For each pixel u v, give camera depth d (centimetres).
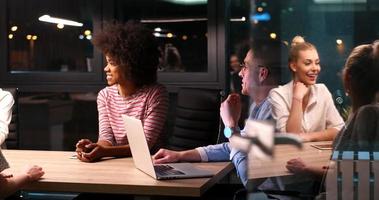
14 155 251
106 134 263
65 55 439
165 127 267
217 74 409
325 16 182
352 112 151
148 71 265
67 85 438
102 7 429
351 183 146
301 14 191
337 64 155
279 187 146
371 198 143
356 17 170
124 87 264
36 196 327
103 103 271
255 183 147
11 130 296
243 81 160
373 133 148
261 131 127
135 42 259
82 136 443
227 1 399
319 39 164
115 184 185
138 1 427
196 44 416
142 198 189
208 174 196
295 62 153
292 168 145
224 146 226
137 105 262
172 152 224
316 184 147
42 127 450
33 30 443
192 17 416
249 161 143
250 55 159
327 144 148
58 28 439
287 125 143
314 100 149
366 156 146
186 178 192
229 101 199
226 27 403
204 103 273
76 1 434
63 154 252
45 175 202
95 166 219
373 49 153
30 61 445
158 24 425
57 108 446
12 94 298
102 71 430
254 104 150
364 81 151
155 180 190
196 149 228
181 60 420
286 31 170
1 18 443
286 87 149
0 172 188
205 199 230
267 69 154
